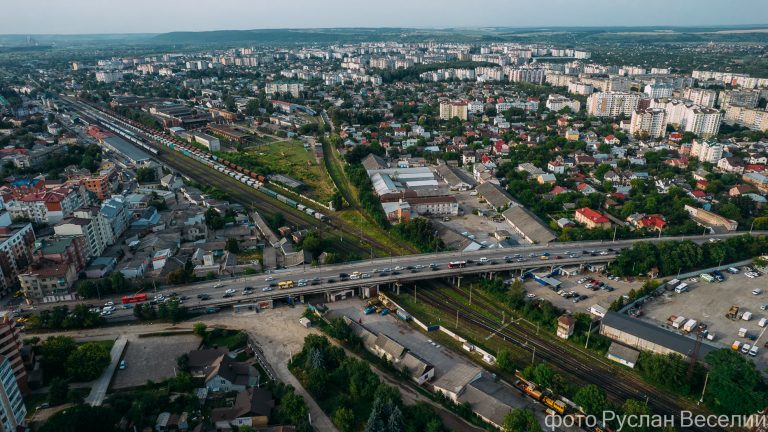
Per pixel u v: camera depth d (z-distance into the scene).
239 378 191.88
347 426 166.75
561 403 178.62
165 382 191.12
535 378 186.25
